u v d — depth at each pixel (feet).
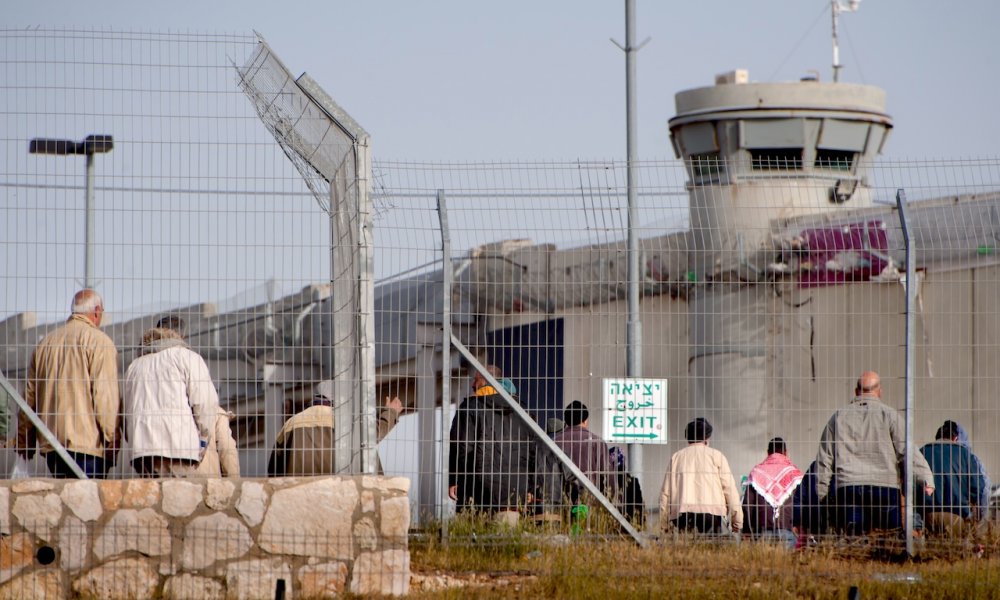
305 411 126.72
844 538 135.64
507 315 139.74
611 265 141.79
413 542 131.54
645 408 140.56
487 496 135.54
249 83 124.47
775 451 145.69
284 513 119.75
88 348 121.90
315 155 126.11
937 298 153.38
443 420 133.18
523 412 134.62
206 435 123.03
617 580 122.93
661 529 138.62
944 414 152.25
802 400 151.12
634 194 136.67
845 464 137.90
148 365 122.83
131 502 118.62
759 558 129.90
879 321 152.15
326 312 130.82
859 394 140.36
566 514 138.00
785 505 146.00
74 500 118.11
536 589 121.19
